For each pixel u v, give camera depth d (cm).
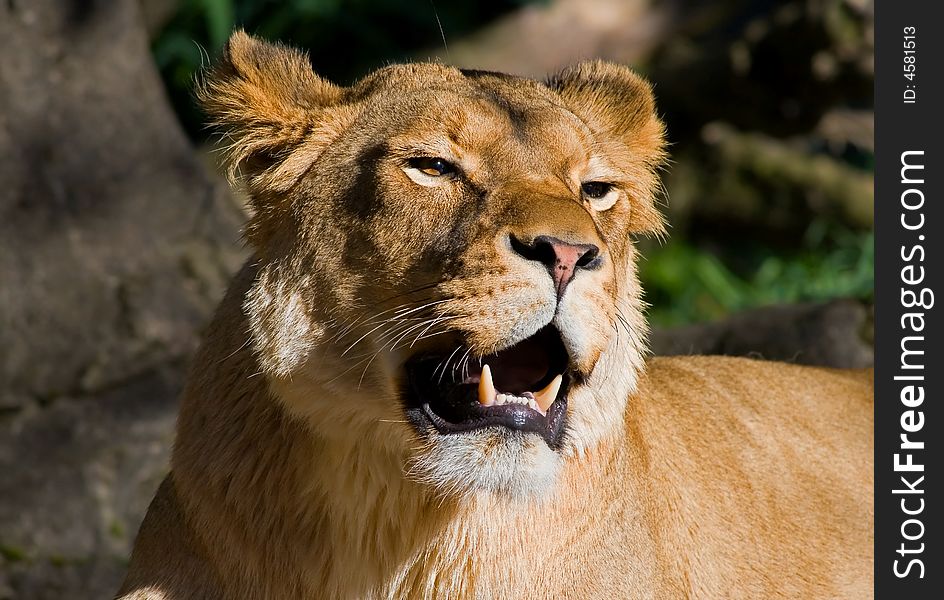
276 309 544
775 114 1529
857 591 709
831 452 747
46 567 888
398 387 520
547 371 523
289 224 554
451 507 539
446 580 550
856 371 841
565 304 492
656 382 697
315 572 552
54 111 955
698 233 1664
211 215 999
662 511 621
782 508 696
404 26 1653
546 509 550
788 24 1441
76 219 947
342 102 574
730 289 1459
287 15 1569
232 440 556
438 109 538
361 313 528
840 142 1691
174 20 1504
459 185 527
